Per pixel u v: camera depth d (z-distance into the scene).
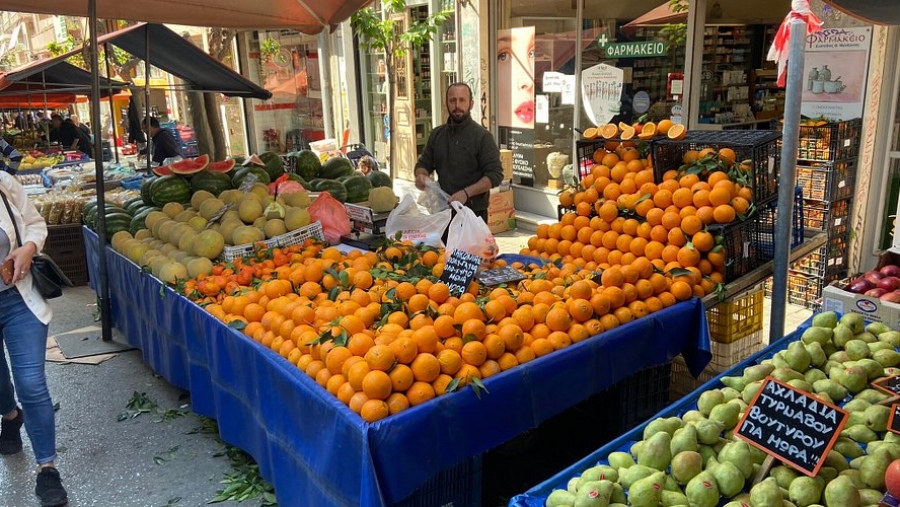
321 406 2.63
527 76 8.82
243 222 4.77
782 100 9.21
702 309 3.55
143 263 4.73
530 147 9.00
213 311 3.70
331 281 3.67
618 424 3.61
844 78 5.76
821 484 2.04
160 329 4.54
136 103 11.78
